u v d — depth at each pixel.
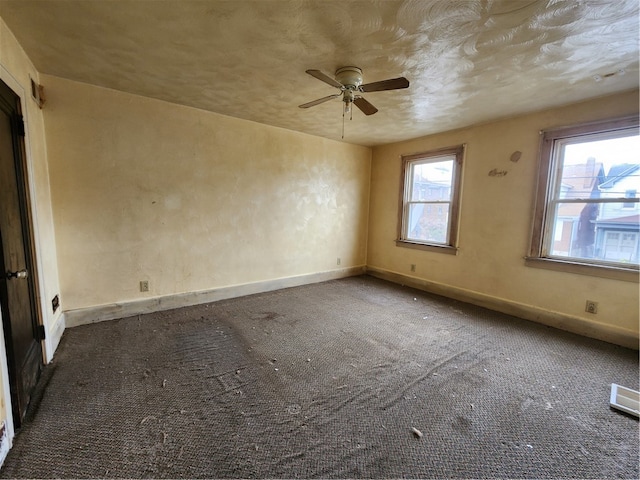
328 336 2.75
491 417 1.72
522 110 3.10
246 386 1.97
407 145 4.54
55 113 2.56
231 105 3.17
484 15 1.62
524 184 3.25
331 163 4.63
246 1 1.54
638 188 2.58
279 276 4.25
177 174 3.24
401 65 2.21
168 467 1.35
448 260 4.03
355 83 2.24
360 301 3.78
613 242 2.73
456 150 3.88
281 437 1.54
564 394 1.94
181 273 3.39
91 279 2.87
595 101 2.73
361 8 1.58
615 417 1.73
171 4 1.57
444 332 2.88
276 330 2.86
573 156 2.94
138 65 2.29
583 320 2.86
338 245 4.90
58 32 1.84
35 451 1.41
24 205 1.94
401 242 4.66
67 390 1.87
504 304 3.45
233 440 1.51
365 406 1.79
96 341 2.53
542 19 1.65
